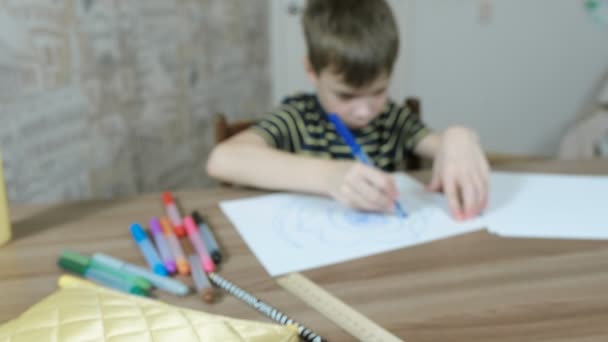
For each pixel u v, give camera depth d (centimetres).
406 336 41
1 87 102
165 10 160
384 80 87
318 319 44
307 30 90
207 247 57
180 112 174
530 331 41
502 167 85
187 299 48
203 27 182
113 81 139
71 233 63
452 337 41
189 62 176
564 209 66
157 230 61
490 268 52
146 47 153
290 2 224
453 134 79
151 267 54
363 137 99
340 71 84
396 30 87
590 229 60
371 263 54
